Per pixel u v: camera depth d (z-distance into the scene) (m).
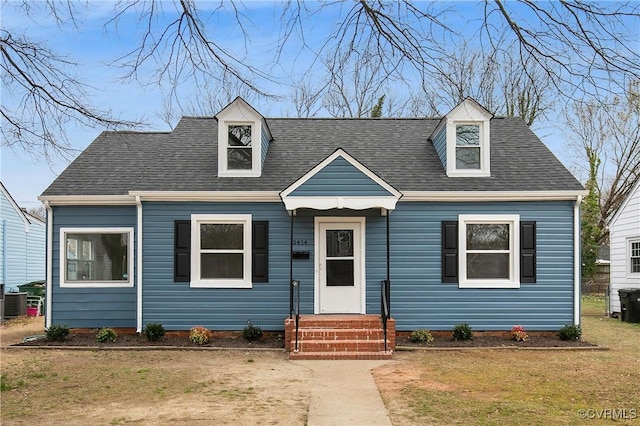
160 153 16.11
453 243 14.21
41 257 25.41
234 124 15.02
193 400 8.25
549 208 14.24
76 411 7.68
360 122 17.88
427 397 8.45
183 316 14.11
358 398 8.38
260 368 10.70
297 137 16.98
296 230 14.23
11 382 9.44
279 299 14.14
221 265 14.33
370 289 14.16
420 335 13.50
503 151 15.95
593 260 30.86
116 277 14.65
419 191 14.05
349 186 13.38
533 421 7.20
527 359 11.65
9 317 20.31
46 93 7.29
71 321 14.42
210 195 14.12
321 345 12.09
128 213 14.59
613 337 14.90
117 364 11.07
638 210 19.38
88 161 15.97
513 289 14.14
